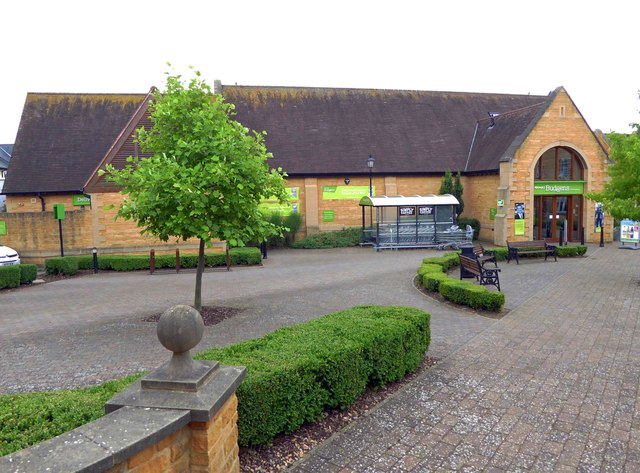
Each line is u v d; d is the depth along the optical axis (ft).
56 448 7.61
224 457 10.23
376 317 22.71
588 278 48.29
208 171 27.94
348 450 15.08
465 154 95.50
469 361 23.47
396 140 94.84
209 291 43.68
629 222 74.84
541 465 14.34
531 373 21.81
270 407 14.47
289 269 58.59
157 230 31.17
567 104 81.25
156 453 8.57
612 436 16.05
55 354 25.21
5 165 156.46
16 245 64.85
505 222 79.82
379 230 79.56
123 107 91.91
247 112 92.84
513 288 43.24
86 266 61.36
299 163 87.66
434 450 15.16
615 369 22.27
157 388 9.70
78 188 79.66
